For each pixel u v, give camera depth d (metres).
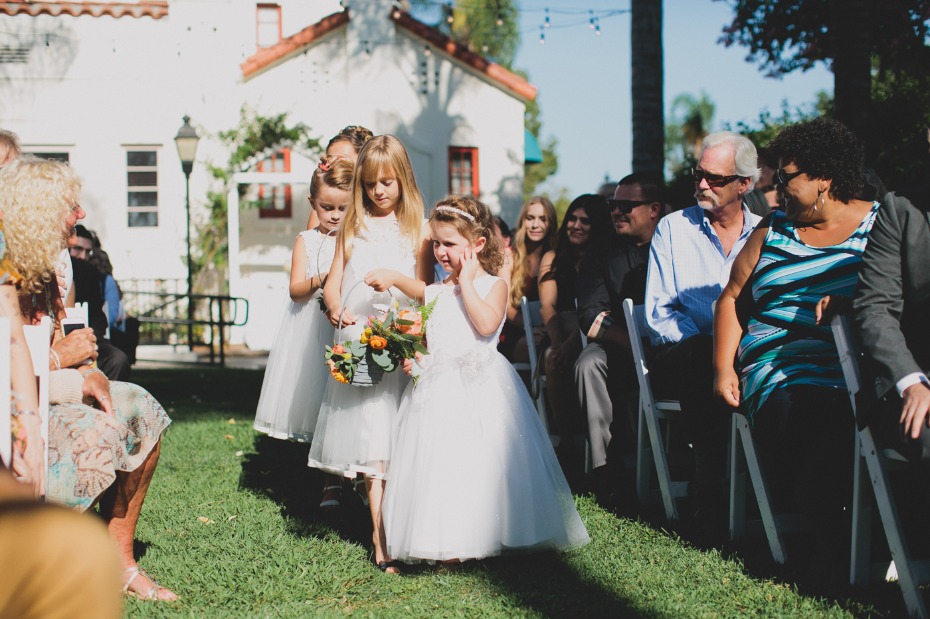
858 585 3.71
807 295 4.04
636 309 5.44
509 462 4.05
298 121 19.78
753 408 4.09
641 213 5.71
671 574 3.92
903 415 3.32
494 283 4.20
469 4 26.58
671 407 4.91
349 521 4.94
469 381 4.09
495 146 20.12
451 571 4.05
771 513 4.13
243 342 19.92
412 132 19.73
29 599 1.19
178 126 19.72
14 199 3.46
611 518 4.91
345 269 4.57
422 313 4.11
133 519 3.76
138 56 19.72
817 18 13.99
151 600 3.66
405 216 4.55
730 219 5.17
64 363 3.67
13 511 1.21
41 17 19.50
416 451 4.01
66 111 19.61
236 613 3.53
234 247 18.19
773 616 3.39
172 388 11.30
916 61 13.05
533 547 4.11
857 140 4.02
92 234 9.54
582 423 5.54
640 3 11.57
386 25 19.53
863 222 4.04
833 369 3.98
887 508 3.47
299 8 21.11
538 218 6.99
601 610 3.49
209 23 19.75
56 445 3.37
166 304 17.56
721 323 4.28
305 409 5.34
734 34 14.73
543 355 6.35
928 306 3.58
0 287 3.23
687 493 4.93
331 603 3.66
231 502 5.31
